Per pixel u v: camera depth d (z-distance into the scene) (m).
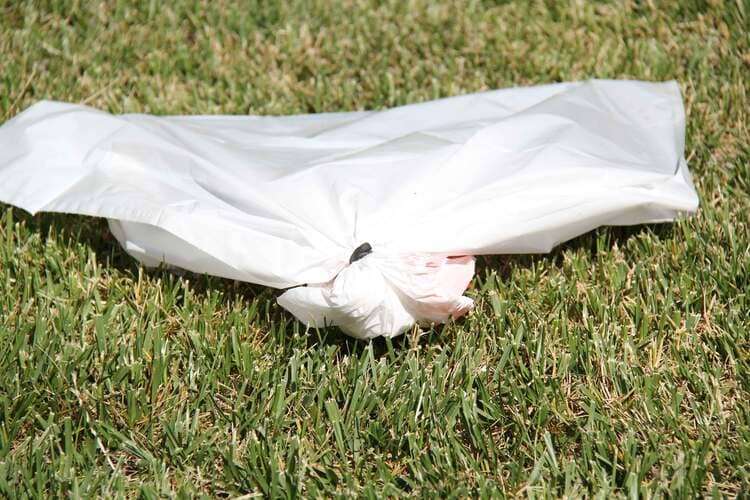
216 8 6.62
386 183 3.99
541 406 3.60
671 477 3.37
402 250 3.80
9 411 3.67
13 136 4.39
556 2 6.45
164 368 3.82
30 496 3.38
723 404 3.66
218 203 4.03
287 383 3.81
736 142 5.11
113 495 3.41
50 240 4.52
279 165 4.21
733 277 4.17
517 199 3.99
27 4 6.54
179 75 6.04
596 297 4.11
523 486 3.37
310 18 6.59
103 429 3.61
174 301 4.21
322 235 3.85
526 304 4.12
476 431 3.54
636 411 3.62
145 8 6.59
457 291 3.81
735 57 5.77
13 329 4.06
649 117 4.58
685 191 4.24
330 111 5.69
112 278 4.35
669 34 6.02
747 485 3.28
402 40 6.34
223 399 3.79
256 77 5.98
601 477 3.36
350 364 3.85
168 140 4.35
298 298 3.71
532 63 5.96
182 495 3.34
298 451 3.51
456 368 3.82
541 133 4.25
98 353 3.95
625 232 4.56
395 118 4.75
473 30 6.38
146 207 3.97
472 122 4.62
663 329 3.96
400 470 3.50
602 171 4.08
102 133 4.39
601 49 5.97
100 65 6.10
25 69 5.95
